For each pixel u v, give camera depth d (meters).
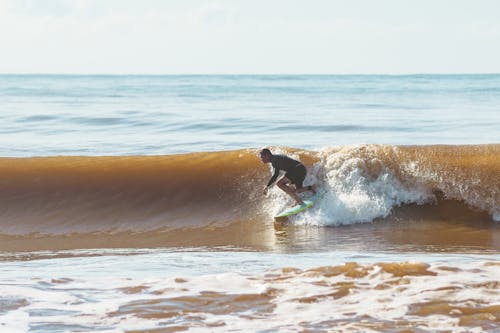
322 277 11.45
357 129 48.09
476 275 11.29
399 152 24.28
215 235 21.39
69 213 22.67
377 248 19.08
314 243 20.02
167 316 9.41
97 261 15.44
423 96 109.62
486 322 8.77
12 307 9.90
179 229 22.09
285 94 119.06
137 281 11.60
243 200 23.50
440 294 10.12
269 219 22.89
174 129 48.44
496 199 22.97
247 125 50.56
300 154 24.59
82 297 10.49
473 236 20.83
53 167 24.70
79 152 36.78
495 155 24.38
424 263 12.32
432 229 21.77
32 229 21.81
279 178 23.48
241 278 11.59
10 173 24.19
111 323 9.08
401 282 10.92
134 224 22.33
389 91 133.88
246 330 8.71
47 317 9.38
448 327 8.62
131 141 41.09
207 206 23.23
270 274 11.87
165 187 23.78
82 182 23.89
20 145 39.66
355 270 11.88
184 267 13.75
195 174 24.25
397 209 23.16
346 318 9.14
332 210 22.77
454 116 61.22
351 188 23.34
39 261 15.87
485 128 48.81
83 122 54.50
